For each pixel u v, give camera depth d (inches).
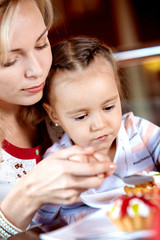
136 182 36.1
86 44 51.3
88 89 44.4
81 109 45.3
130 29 210.5
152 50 103.4
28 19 39.7
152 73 153.1
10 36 38.4
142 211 27.5
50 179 33.0
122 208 28.4
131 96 149.4
